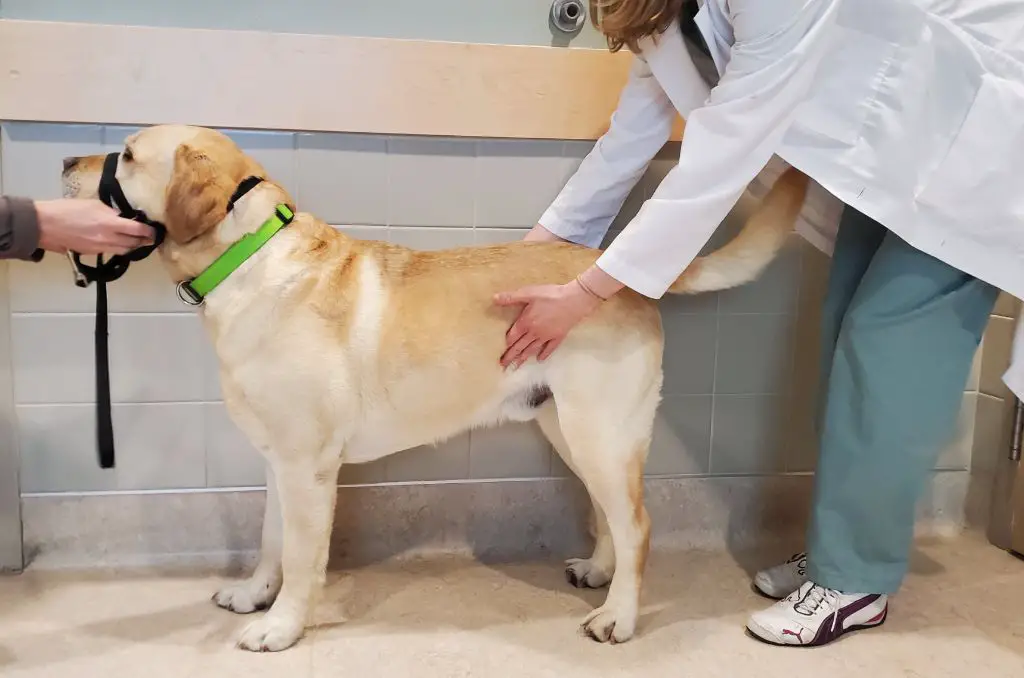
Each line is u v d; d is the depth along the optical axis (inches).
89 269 51.0
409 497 67.5
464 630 55.9
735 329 70.3
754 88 47.9
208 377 63.5
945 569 68.2
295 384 50.5
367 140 62.8
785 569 62.8
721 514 72.3
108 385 53.1
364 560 67.1
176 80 59.2
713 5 51.5
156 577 62.6
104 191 49.4
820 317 70.1
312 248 52.3
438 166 64.1
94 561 63.9
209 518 65.0
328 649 52.7
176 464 64.1
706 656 53.4
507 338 52.7
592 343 53.2
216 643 52.9
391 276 53.8
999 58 49.2
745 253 55.8
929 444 53.8
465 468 68.2
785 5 46.5
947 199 50.1
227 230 50.1
